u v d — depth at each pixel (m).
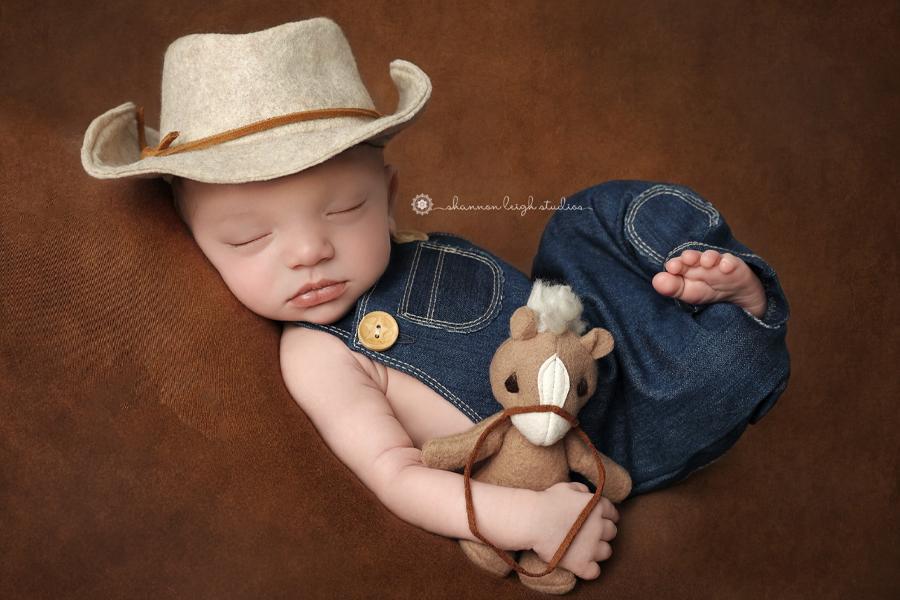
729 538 1.48
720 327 1.34
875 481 1.99
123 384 1.16
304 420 1.30
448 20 2.52
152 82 2.46
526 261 2.35
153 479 1.13
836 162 2.48
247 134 1.30
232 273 1.33
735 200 2.45
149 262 1.25
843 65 2.54
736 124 2.50
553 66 2.51
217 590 1.13
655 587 1.35
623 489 1.34
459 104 2.47
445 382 1.43
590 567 1.24
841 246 2.40
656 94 2.51
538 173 2.43
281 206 1.28
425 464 1.26
